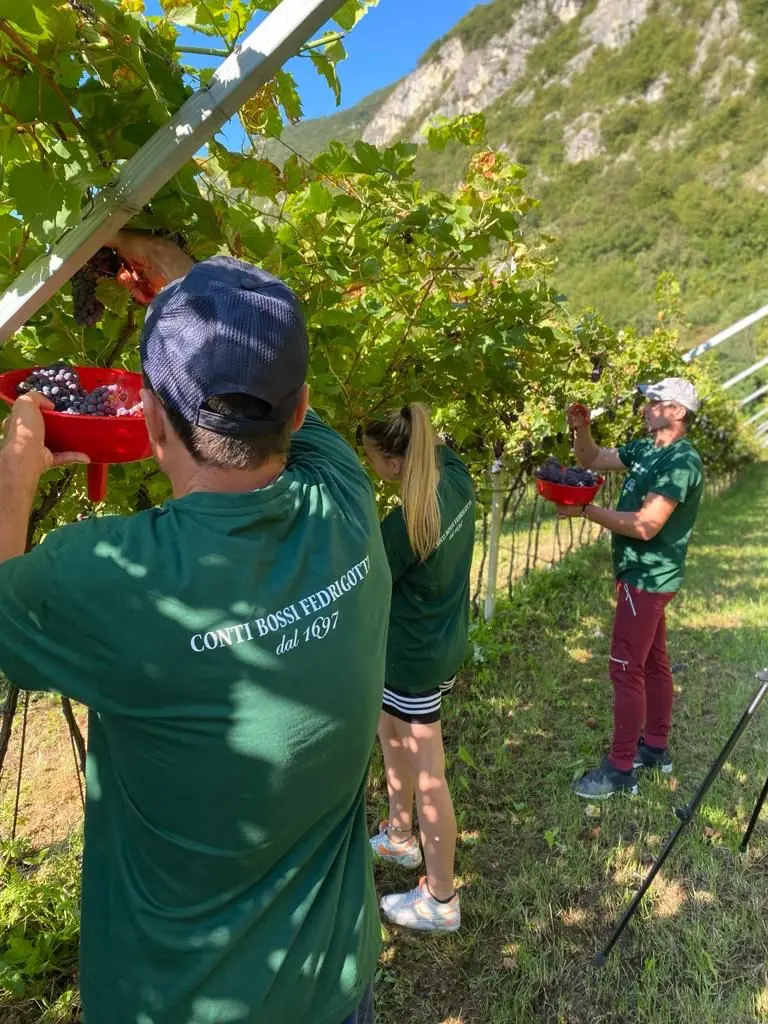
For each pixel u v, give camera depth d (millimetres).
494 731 3775
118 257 1348
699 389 11047
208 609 869
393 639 2240
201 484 948
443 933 2453
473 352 2557
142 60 1117
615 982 2307
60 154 1085
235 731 893
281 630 918
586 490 3059
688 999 2234
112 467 1883
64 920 2377
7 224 1389
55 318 1619
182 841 937
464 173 2758
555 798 3209
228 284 916
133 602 847
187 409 902
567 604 6070
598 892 2668
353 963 1088
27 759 3572
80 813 3166
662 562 3059
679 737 3773
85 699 875
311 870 1053
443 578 2219
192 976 953
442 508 2170
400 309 2504
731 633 5395
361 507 1124
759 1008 2213
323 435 1239
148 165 1030
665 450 3104
